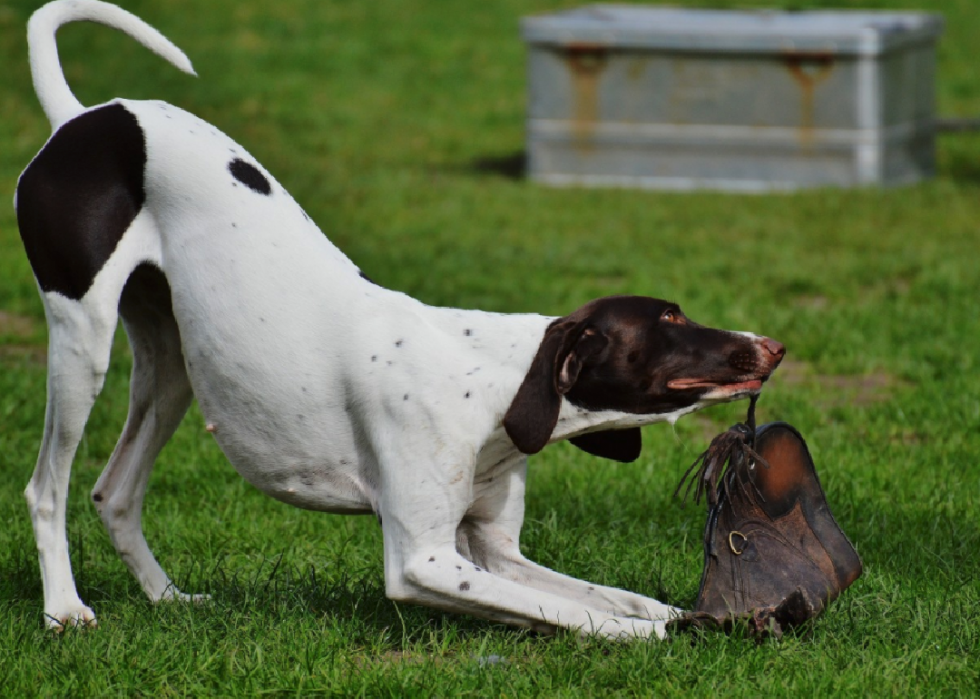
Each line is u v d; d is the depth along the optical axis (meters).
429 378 7.78
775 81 26.41
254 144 30.88
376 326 7.95
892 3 47.91
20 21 38.50
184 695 7.40
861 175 26.47
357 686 7.34
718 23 28.50
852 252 21.58
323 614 8.41
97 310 7.97
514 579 8.34
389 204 25.12
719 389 7.81
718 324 17.08
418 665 7.57
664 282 19.41
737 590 7.93
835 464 11.92
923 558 9.66
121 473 8.82
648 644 7.68
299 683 7.36
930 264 20.33
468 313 8.09
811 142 26.52
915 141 27.92
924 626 8.15
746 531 8.02
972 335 16.44
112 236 7.98
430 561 7.71
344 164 29.22
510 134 34.03
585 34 26.86
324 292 8.02
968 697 7.22
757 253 21.44
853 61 26.00
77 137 8.10
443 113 36.16
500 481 8.30
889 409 13.74
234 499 10.98
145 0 44.53
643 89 26.97
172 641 7.88
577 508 10.89
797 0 46.97
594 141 27.39
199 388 8.20
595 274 20.34
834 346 16.11
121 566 9.48
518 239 22.61
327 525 10.41
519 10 47.84
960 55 42.66
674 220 24.06
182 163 8.05
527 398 7.60
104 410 13.45
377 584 9.03
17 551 9.48
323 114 34.84
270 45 41.44
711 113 26.78
